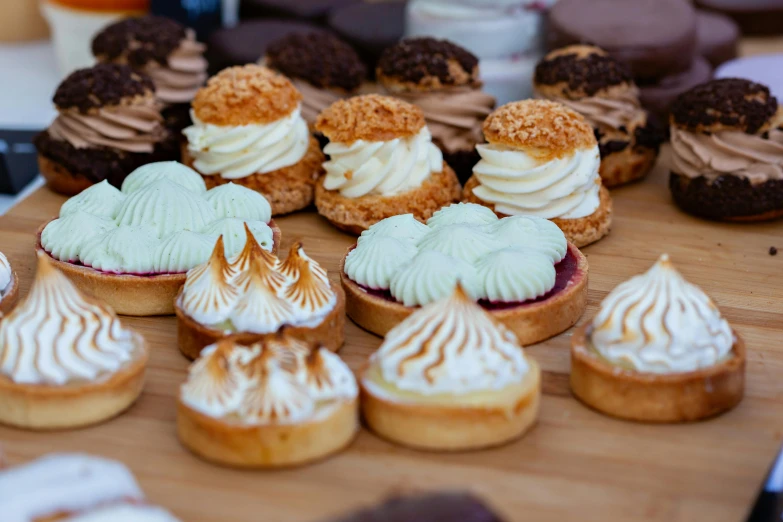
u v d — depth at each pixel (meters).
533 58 1.24
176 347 0.90
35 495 0.73
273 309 0.87
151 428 0.83
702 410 0.83
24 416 0.83
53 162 1.06
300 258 0.90
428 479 0.80
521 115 0.99
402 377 0.82
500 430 0.81
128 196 0.97
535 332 0.90
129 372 0.84
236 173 1.03
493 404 0.81
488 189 1.00
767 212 1.03
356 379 0.83
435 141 1.08
